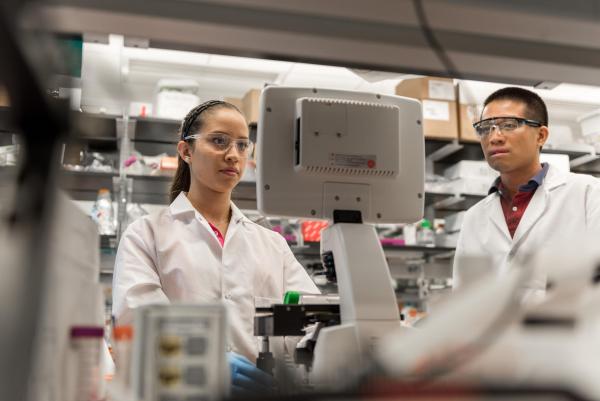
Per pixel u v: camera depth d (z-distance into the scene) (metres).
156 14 0.81
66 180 0.60
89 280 0.68
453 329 0.50
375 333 0.87
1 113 0.51
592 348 0.47
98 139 0.61
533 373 0.47
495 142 1.87
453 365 0.49
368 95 1.14
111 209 3.45
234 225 1.58
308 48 0.92
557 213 1.89
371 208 1.10
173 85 3.74
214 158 1.52
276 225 3.71
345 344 0.84
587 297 0.50
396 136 1.12
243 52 0.94
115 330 0.70
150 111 3.87
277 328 0.94
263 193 1.05
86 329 0.62
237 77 4.47
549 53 0.96
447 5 0.82
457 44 0.91
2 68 0.44
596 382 0.45
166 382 0.57
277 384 0.73
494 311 0.50
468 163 3.98
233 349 1.23
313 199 1.07
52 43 0.48
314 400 0.46
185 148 1.61
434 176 4.04
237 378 0.77
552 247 0.54
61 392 0.60
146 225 1.52
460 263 0.55
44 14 0.44
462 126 3.87
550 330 0.49
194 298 1.44
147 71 4.30
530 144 1.87
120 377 0.65
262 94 1.09
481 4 0.82
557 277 0.52
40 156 0.53
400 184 1.13
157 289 1.39
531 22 0.86
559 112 4.62
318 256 3.61
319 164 1.06
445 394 0.45
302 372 0.80
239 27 0.84
